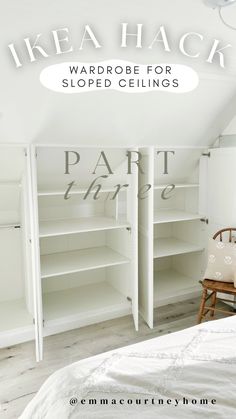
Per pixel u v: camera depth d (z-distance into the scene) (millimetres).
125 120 2408
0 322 2480
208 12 1589
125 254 2797
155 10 1559
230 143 2908
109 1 1485
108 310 2684
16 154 2279
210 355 1247
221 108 2688
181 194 3441
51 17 1551
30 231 2297
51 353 2320
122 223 2721
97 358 1262
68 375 1163
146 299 2693
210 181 2979
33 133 2205
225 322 1523
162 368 1172
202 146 2939
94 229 2516
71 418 954
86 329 2645
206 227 3080
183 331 1456
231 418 936
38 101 1996
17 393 1917
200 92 2420
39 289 2211
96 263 2631
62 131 2289
